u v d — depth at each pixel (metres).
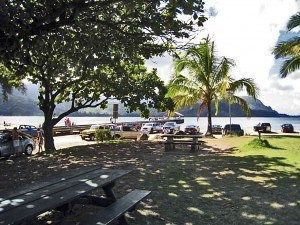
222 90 31.89
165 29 9.95
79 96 24.03
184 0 9.06
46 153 18.48
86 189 5.48
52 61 16.11
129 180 10.27
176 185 9.61
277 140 22.22
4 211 4.34
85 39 10.45
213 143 24.08
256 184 9.67
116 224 6.04
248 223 6.54
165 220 6.67
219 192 8.81
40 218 6.62
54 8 8.93
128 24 10.16
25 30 8.85
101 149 19.98
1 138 22.77
